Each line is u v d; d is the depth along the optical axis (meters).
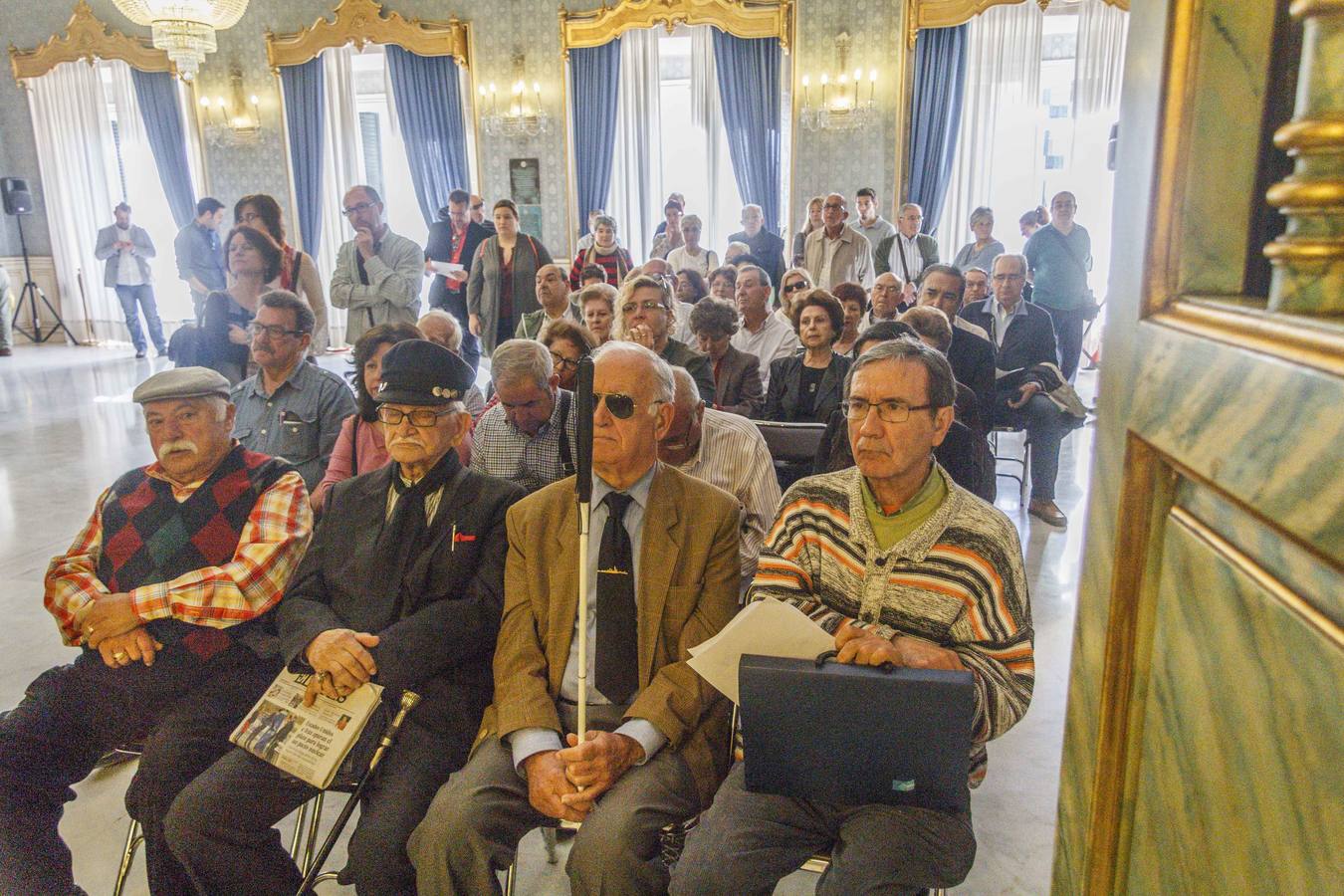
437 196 9.87
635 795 1.49
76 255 11.11
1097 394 0.66
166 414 1.87
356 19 9.60
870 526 1.55
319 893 1.96
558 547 1.72
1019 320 4.73
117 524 1.93
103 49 10.33
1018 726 2.62
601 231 6.82
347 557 1.86
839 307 3.47
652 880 1.46
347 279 5.29
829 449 2.53
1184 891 0.52
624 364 1.67
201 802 1.61
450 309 7.18
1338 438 0.35
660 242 8.25
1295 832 0.40
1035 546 4.02
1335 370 0.35
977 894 1.93
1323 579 0.37
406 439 1.80
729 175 9.26
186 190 10.53
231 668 1.88
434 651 1.71
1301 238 0.43
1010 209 8.64
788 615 1.35
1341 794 0.36
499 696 1.66
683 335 4.60
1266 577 0.42
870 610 1.52
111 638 1.79
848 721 1.29
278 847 1.69
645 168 9.33
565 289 4.70
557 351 2.96
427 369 1.81
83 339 11.25
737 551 1.73
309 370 2.93
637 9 8.95
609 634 1.68
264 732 1.63
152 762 1.75
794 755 1.32
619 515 1.70
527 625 1.72
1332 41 0.42
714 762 1.63
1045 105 8.55
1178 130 0.55
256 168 10.35
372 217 5.23
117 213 9.84
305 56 9.86
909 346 1.49
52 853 1.77
